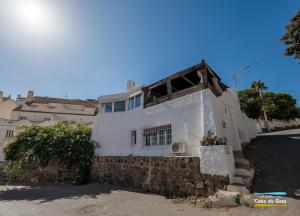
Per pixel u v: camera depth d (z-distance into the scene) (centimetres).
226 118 1295
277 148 1327
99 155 1523
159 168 1056
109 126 1550
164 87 1407
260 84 3259
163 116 1208
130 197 947
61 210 797
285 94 3434
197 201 784
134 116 1406
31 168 1703
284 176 816
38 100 3569
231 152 876
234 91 1781
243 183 765
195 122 1038
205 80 1060
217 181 805
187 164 930
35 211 794
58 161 1591
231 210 639
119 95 1580
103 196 996
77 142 1603
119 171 1314
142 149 1272
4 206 884
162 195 957
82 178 1489
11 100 3584
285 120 3366
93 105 3788
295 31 1250
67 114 3253
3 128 2553
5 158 1697
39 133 1683
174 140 1109
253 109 3241
